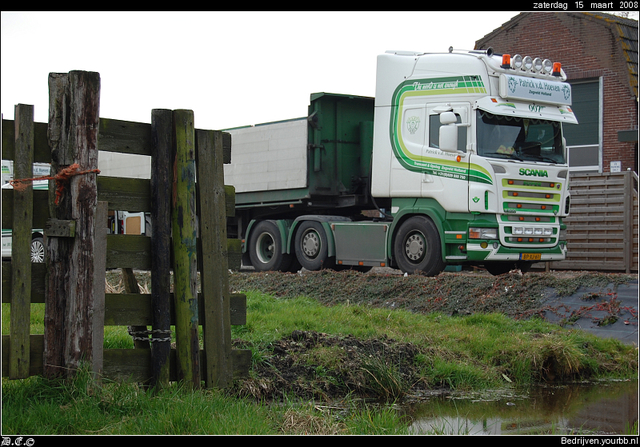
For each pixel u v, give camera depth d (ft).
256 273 48.75
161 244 17.54
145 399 16.11
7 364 15.52
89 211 16.35
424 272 43.45
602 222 52.39
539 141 43.62
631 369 26.40
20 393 15.75
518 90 41.70
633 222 51.01
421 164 43.80
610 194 51.98
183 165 17.80
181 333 17.71
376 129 46.44
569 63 72.90
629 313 31.96
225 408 16.55
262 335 24.14
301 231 52.65
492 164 41.01
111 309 17.19
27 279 15.69
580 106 72.02
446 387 22.91
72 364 16.16
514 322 31.48
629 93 68.95
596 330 31.40
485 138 41.57
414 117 44.42
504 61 41.68
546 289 35.76
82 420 14.76
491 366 24.84
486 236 41.22
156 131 17.60
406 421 18.40
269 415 17.17
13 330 15.51
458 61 42.68
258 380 19.88
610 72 70.18
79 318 16.19
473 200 41.11
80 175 16.30
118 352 17.19
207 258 18.37
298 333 24.50
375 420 16.96
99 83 16.63
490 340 27.02
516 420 18.88
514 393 22.50
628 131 55.11
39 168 32.86
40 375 16.21
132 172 67.51
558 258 44.50
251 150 56.39
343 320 29.48
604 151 70.18
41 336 16.20
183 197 17.79
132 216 56.80
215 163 18.63
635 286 34.58
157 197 17.58
